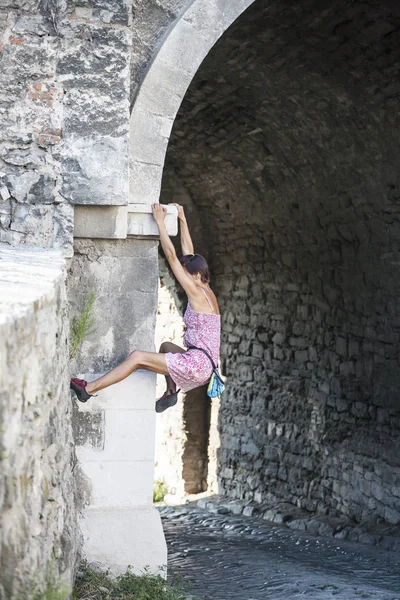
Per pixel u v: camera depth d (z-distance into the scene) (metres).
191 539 9.19
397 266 8.55
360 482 9.29
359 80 8.05
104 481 5.07
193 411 13.20
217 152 11.02
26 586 2.89
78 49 4.98
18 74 4.93
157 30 5.33
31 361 2.95
